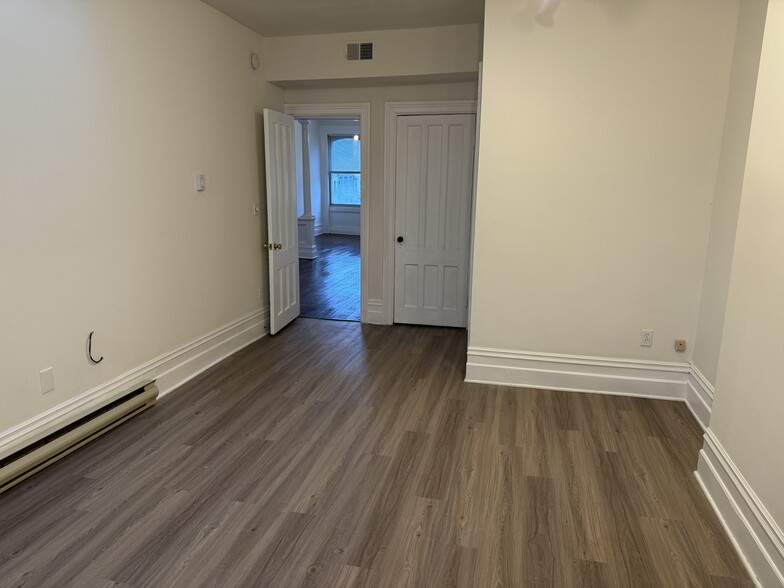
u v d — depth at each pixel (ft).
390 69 14.99
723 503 7.50
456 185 16.42
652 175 10.93
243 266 15.11
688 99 10.52
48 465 8.74
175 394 11.84
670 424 10.52
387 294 17.51
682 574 6.53
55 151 8.76
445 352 14.87
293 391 12.05
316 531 7.26
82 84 9.21
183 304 12.44
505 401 11.57
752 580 6.43
